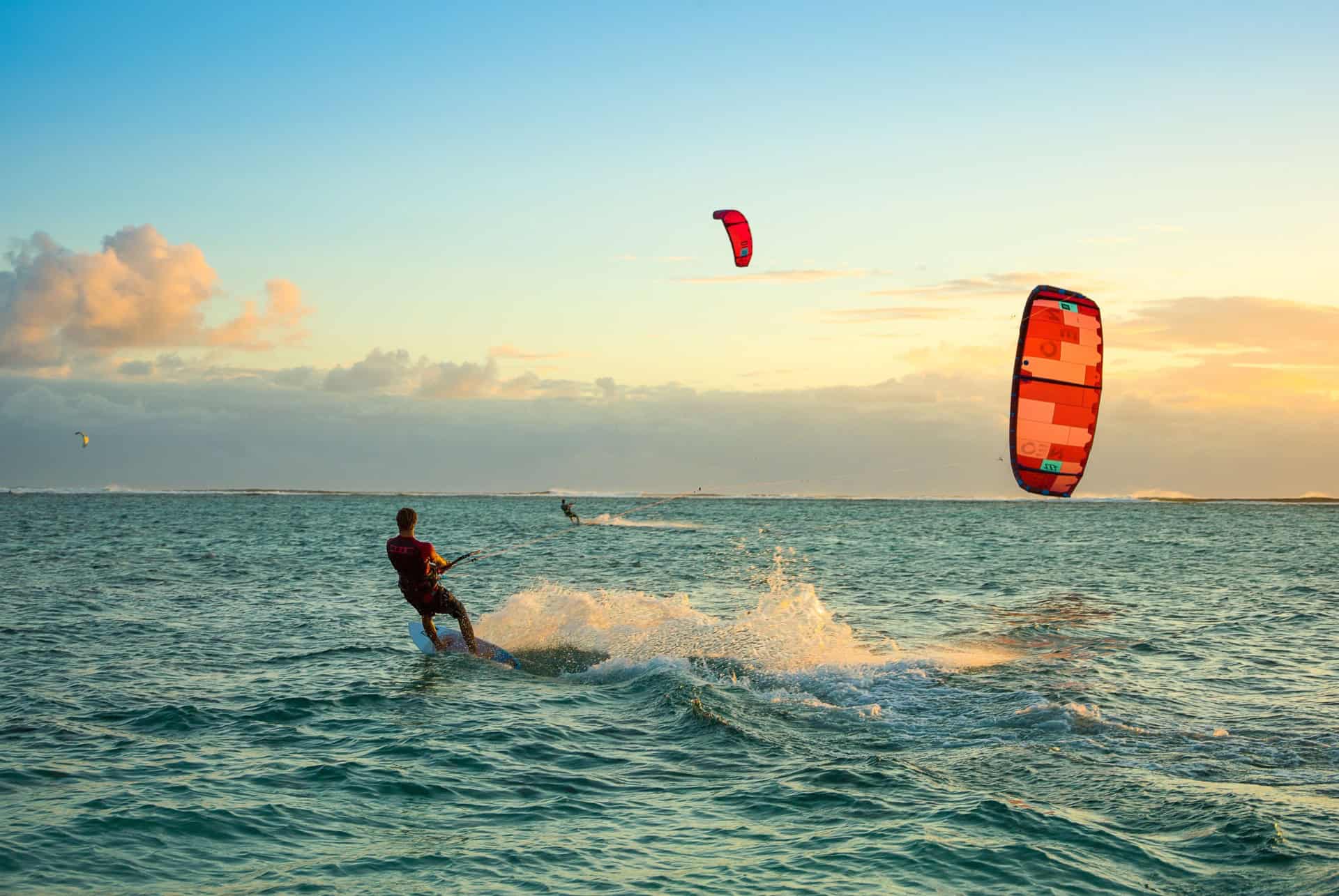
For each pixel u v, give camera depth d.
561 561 31.80
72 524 58.38
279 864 6.00
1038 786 7.51
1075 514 105.44
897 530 60.88
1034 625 16.59
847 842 6.37
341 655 13.67
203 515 81.06
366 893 5.56
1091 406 10.05
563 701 10.83
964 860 6.01
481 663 13.09
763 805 7.16
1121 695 10.75
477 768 8.14
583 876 5.85
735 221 17.94
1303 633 15.53
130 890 5.52
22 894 5.38
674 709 10.13
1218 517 93.69
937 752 8.54
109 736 9.09
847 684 11.27
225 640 14.92
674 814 7.01
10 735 9.02
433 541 46.56
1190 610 18.75
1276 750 8.45
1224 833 6.36
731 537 50.41
